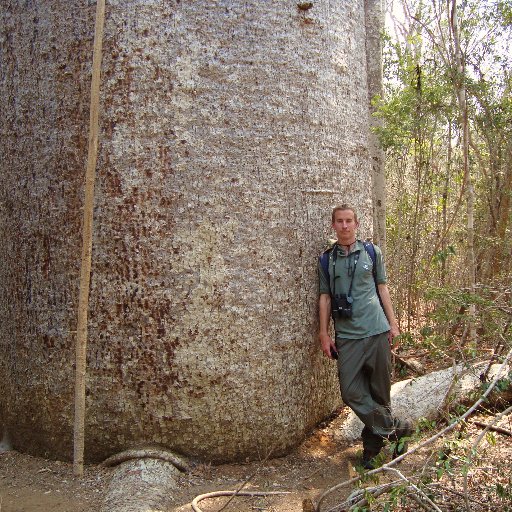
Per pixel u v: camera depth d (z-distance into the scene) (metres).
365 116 5.05
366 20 7.13
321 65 4.41
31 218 4.26
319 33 4.39
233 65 4.05
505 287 4.49
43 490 3.89
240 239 4.07
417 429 3.30
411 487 2.86
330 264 4.22
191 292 4.00
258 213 4.11
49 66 4.17
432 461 3.58
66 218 4.13
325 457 4.40
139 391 4.05
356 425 4.80
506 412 3.28
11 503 3.74
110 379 4.07
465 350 4.52
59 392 4.20
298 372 4.34
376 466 3.22
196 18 4.00
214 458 4.16
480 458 3.35
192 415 4.06
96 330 4.07
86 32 4.07
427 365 6.31
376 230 7.00
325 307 4.27
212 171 4.02
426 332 3.98
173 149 3.98
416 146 6.61
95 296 4.07
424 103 5.69
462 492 3.19
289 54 4.22
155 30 3.97
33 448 4.40
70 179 4.11
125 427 4.09
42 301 4.23
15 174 4.34
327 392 4.77
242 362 4.10
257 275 4.12
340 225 4.16
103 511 3.56
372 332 4.09
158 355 4.02
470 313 4.19
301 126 4.28
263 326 4.15
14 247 4.36
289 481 4.03
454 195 7.81
